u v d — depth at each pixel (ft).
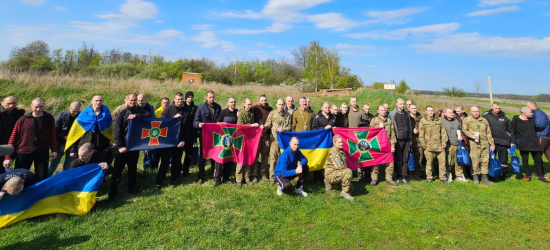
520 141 25.75
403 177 24.40
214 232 15.20
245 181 23.39
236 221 16.43
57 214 16.60
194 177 24.32
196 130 24.35
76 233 14.79
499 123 25.66
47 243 13.82
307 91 128.57
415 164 25.93
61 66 162.40
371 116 28.22
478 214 18.28
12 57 164.35
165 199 19.30
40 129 18.43
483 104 95.50
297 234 15.31
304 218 17.12
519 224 17.08
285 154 20.72
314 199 20.07
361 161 23.80
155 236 14.74
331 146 23.90
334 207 18.92
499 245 14.82
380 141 24.21
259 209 18.12
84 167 17.60
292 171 20.21
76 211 16.67
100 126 20.11
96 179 17.62
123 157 19.49
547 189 23.29
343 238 15.02
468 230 16.29
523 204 20.04
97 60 181.57
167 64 183.52
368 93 82.69
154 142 20.83
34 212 16.05
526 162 25.80
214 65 198.08
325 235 15.24
